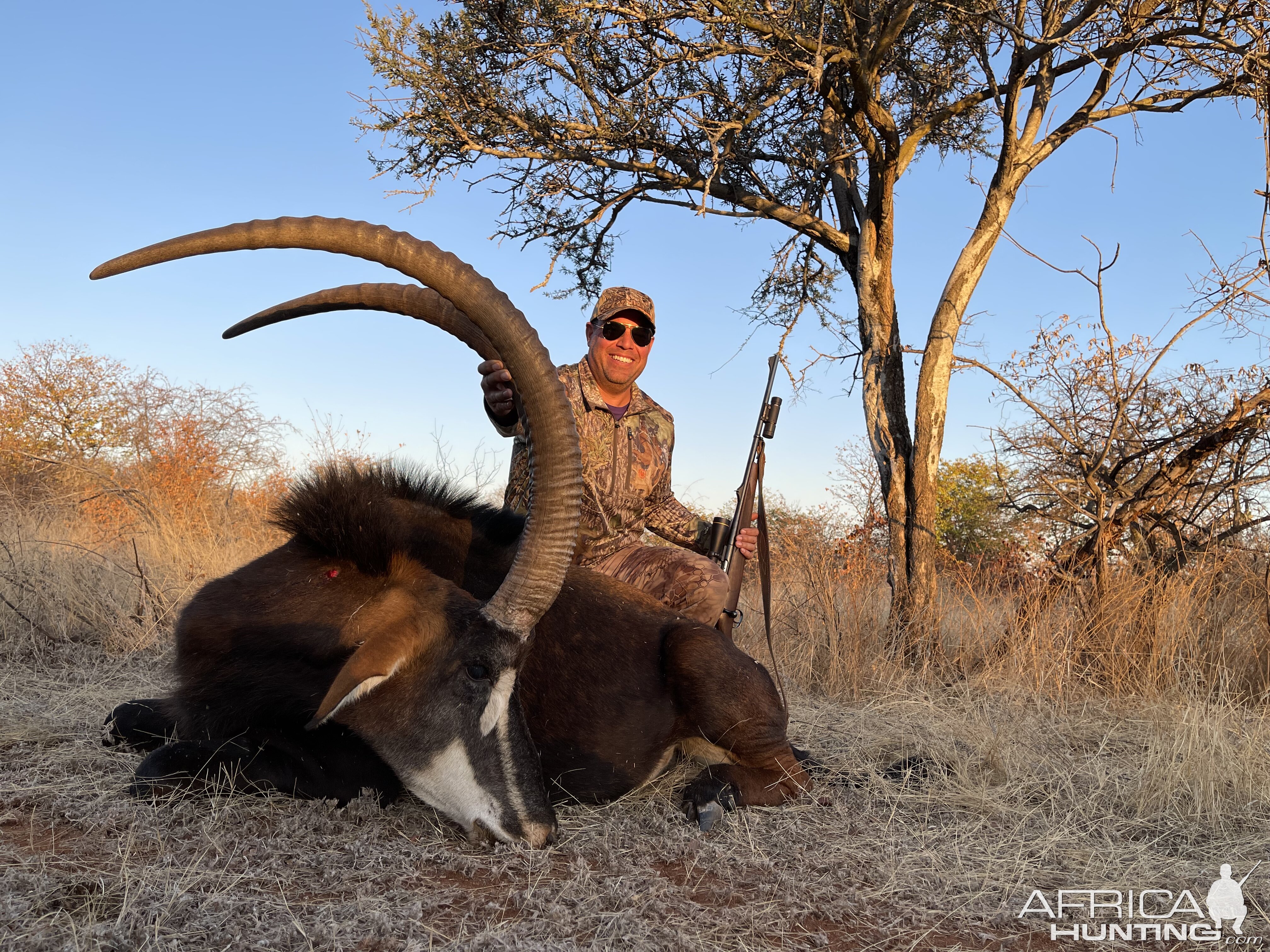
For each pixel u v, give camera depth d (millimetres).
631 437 5023
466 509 3986
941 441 8500
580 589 4086
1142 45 7855
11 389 15641
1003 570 8961
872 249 8969
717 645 4059
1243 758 4414
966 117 10273
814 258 10164
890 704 6004
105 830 3100
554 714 3760
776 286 10258
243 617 3471
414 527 3740
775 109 9281
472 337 3787
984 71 8648
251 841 3045
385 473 3967
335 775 3490
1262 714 6035
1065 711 6188
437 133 9305
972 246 8586
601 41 8930
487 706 3211
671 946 2592
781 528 10734
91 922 2408
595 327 4973
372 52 8898
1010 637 7410
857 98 8227
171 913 2494
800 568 9023
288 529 3619
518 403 4316
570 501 3160
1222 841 3799
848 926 2910
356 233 3006
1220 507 8695
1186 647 7172
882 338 8961
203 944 2379
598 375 4961
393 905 2693
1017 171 8508
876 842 3596
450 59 8820
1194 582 7680
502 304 3061
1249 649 7195
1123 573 7879
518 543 3391
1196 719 4922
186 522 9836
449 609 3320
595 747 3834
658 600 4570
